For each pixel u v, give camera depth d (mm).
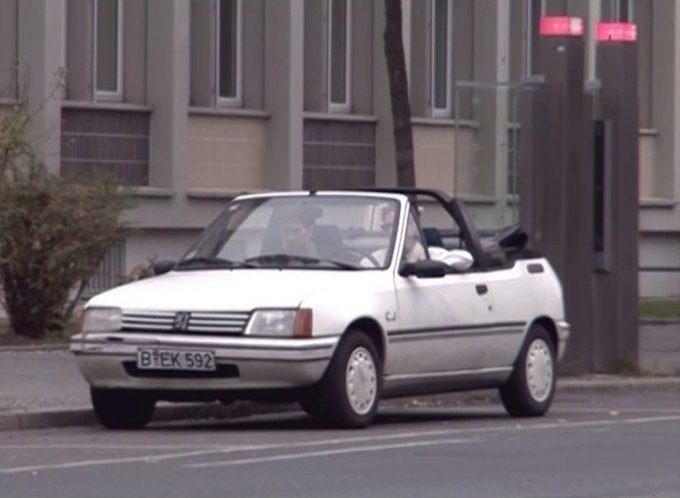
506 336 28328
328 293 25016
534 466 21797
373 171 56344
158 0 49500
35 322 38344
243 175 52312
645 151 66688
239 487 19422
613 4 65438
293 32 52781
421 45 58469
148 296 25234
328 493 19062
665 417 29484
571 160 36094
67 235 37938
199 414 28562
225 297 24859
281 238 26891
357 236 26750
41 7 45812
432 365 26828
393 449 23234
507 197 41969
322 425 26016
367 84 56344
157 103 49688
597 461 22469
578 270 36406
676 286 67000
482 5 60000
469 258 28062
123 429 26406
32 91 45875
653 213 66438
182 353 24609
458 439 24766
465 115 43906
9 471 20719
